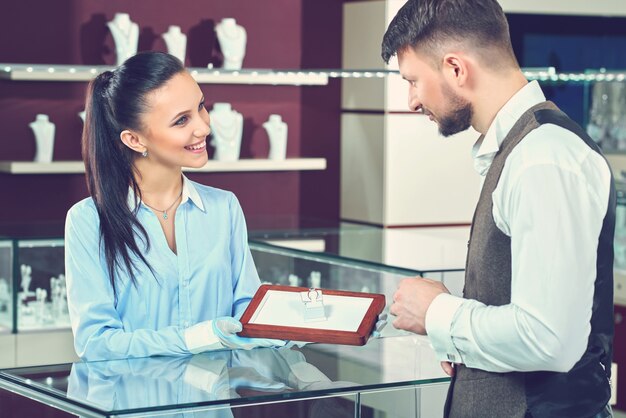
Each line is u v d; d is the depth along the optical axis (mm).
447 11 1915
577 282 1747
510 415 1899
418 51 1957
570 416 1875
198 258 2486
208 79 5297
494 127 1937
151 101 2357
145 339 2211
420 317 1919
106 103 2396
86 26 5305
